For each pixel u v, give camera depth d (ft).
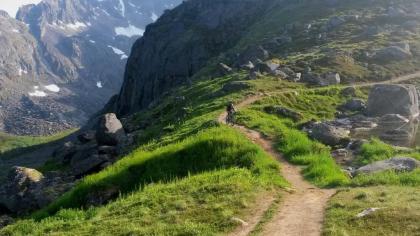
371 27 383.04
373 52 313.94
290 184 97.40
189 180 98.99
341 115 202.08
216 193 86.58
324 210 74.59
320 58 300.61
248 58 370.53
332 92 231.91
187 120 204.95
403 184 89.92
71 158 281.33
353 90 233.35
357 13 459.32
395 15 420.36
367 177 95.61
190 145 125.29
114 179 123.24
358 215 66.59
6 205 181.98
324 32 407.44
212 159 118.42
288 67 288.92
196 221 74.23
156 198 88.38
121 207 88.53
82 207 113.70
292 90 231.50
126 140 228.43
